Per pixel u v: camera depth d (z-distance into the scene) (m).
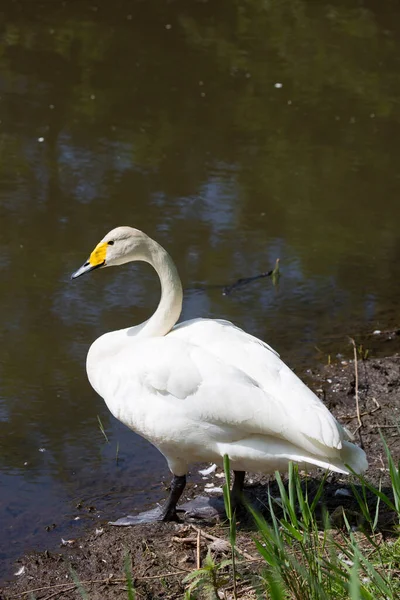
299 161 17.73
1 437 10.01
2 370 11.25
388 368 11.33
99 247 8.90
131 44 23.20
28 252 14.05
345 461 7.22
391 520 7.95
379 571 6.74
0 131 18.17
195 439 7.66
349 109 20.27
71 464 9.57
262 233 15.09
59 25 24.19
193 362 7.62
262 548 6.02
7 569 7.83
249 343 7.86
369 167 17.62
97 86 20.62
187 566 7.60
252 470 7.77
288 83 21.48
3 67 21.34
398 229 15.41
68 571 7.73
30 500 8.95
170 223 15.14
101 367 8.48
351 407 10.48
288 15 26.06
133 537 8.19
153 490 9.12
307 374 11.27
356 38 24.58
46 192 15.92
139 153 17.62
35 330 12.12
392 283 13.77
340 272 14.05
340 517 7.94
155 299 12.99
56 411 10.52
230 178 16.89
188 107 19.84
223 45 23.55
